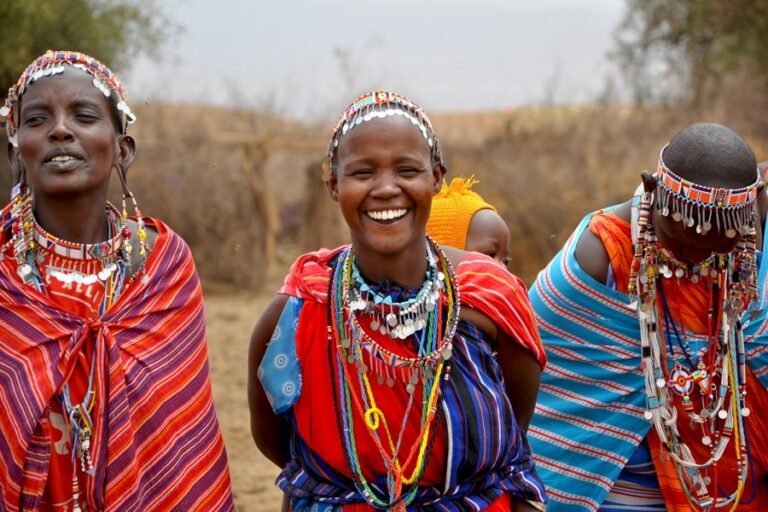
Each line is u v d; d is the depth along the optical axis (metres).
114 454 4.38
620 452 5.41
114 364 4.42
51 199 4.45
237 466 9.67
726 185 4.74
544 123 22.73
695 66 24.00
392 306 4.29
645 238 5.10
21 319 4.36
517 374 4.62
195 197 20.53
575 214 19.62
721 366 5.23
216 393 12.38
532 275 19.80
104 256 4.52
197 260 20.73
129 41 18.11
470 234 6.03
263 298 19.88
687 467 5.28
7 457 4.30
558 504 5.54
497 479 4.40
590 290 5.29
